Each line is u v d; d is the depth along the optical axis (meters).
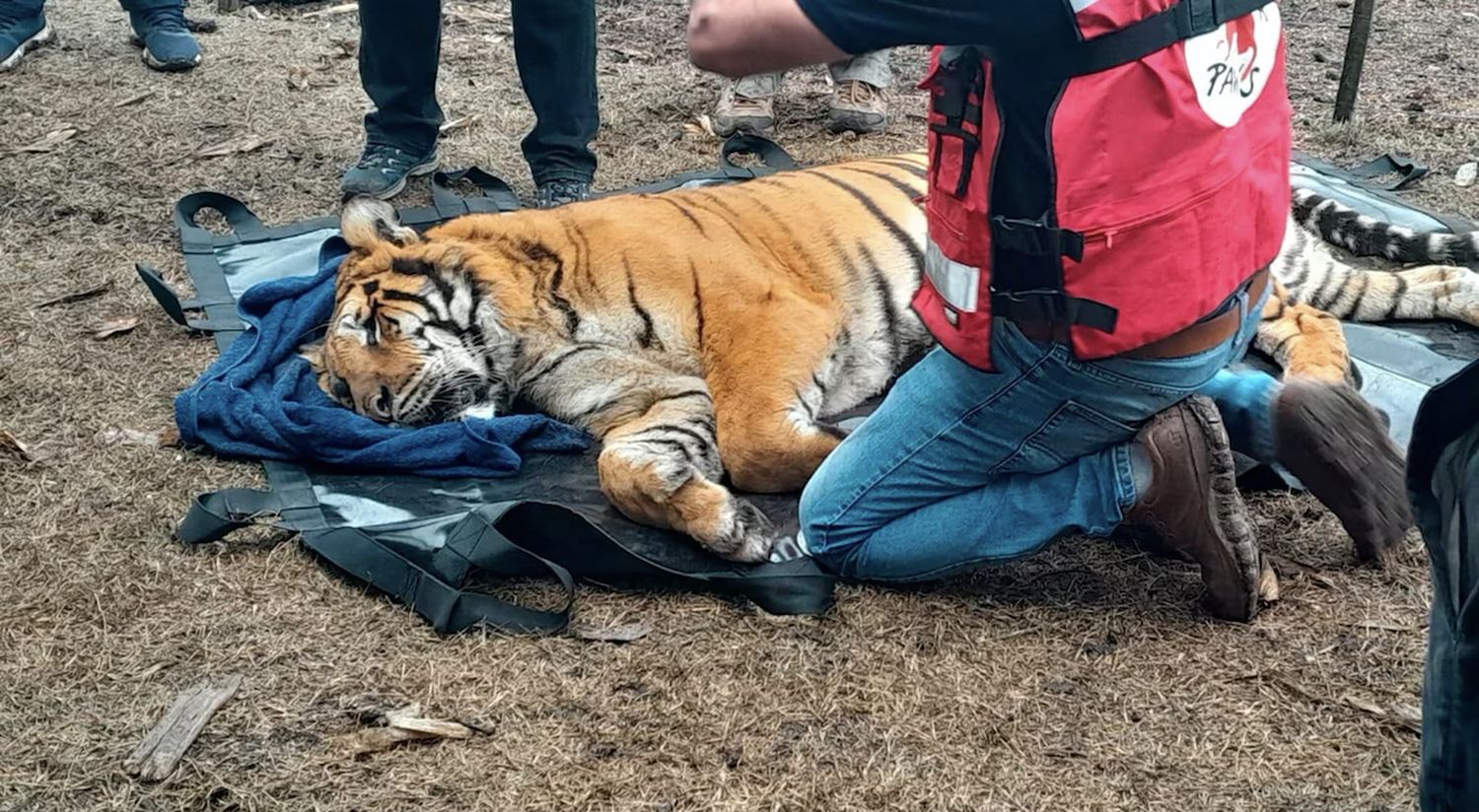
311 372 3.82
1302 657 2.74
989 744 2.53
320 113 6.09
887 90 6.57
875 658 2.77
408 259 3.58
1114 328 2.36
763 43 2.15
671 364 3.48
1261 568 2.95
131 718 2.60
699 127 5.98
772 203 3.71
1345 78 5.74
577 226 3.63
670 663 2.76
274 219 5.03
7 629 2.84
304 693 2.67
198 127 5.89
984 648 2.79
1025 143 2.27
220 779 2.45
